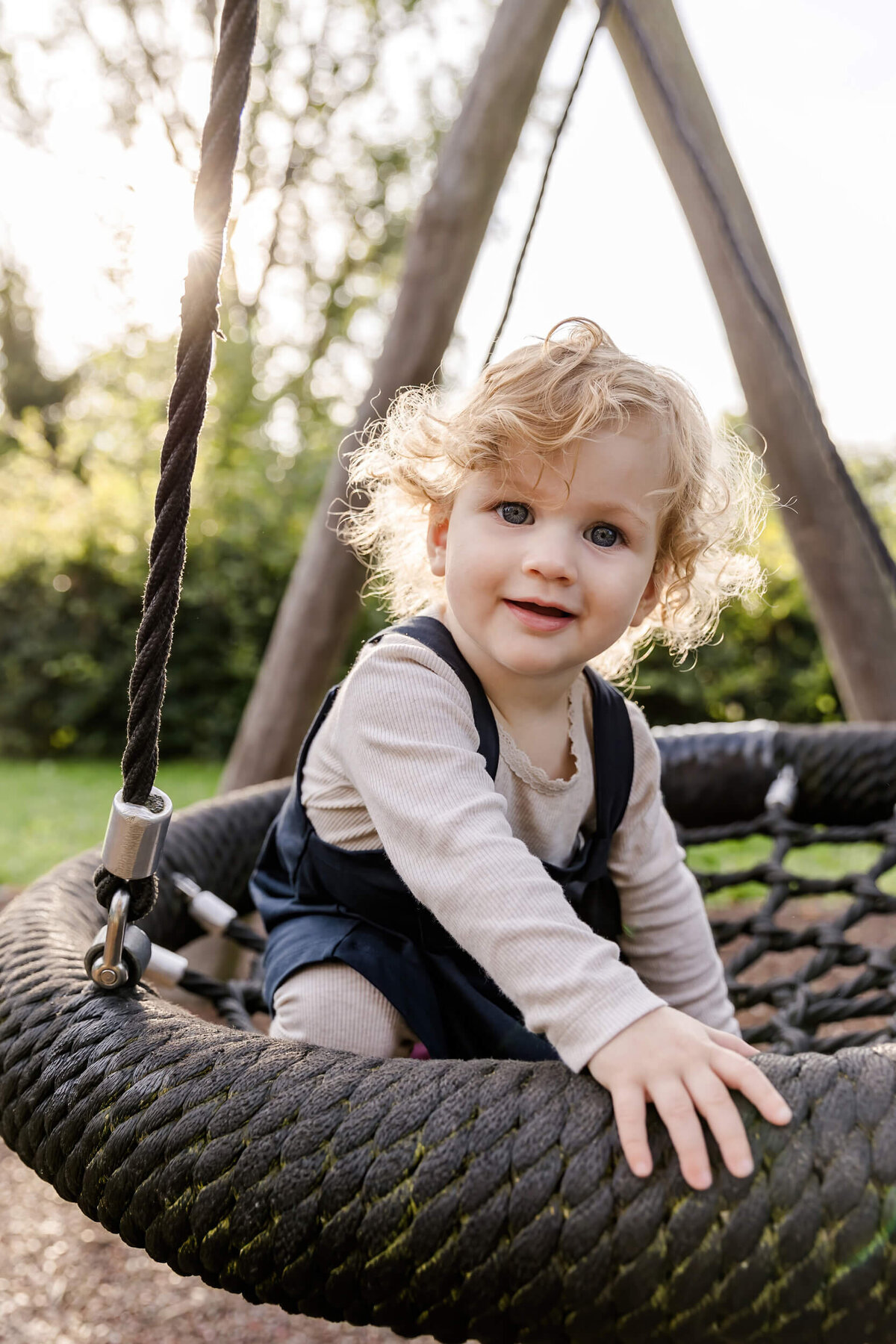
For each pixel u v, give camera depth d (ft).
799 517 7.64
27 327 44.93
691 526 3.11
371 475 3.86
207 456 22.61
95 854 3.82
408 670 2.85
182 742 21.81
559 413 2.64
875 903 5.27
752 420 7.53
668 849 3.49
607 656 3.93
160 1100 2.08
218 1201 1.94
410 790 2.64
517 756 2.96
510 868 2.40
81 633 22.52
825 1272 1.70
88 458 26.96
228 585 21.52
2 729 22.62
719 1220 1.74
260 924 7.98
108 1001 2.40
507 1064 2.09
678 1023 2.03
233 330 25.86
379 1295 1.86
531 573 2.61
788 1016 4.33
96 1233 5.56
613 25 7.00
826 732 6.06
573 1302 1.76
